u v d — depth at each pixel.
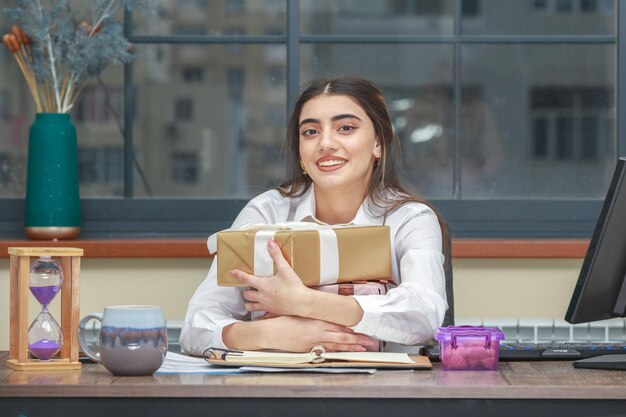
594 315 1.83
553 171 3.43
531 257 2.91
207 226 3.18
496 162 3.44
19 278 1.74
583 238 3.18
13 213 3.12
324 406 1.51
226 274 1.87
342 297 1.85
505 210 3.21
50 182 2.90
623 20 3.22
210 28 3.61
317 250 1.85
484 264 2.96
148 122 3.55
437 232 2.19
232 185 3.68
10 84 3.29
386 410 1.51
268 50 3.65
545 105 3.45
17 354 1.76
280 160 3.29
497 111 3.45
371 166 2.22
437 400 1.51
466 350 1.71
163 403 1.53
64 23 2.92
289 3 3.23
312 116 2.12
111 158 3.31
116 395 1.52
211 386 1.51
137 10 3.10
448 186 3.43
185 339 2.01
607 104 3.43
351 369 1.68
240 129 3.67
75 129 2.96
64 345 1.77
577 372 1.69
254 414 1.51
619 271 1.82
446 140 3.45
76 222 2.95
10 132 3.28
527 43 3.39
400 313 1.89
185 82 3.58
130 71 3.31
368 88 2.16
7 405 1.53
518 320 2.90
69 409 1.53
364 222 2.19
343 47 3.45
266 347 1.87
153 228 3.17
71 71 2.92
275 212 2.28
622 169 1.77
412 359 1.76
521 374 1.66
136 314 1.63
